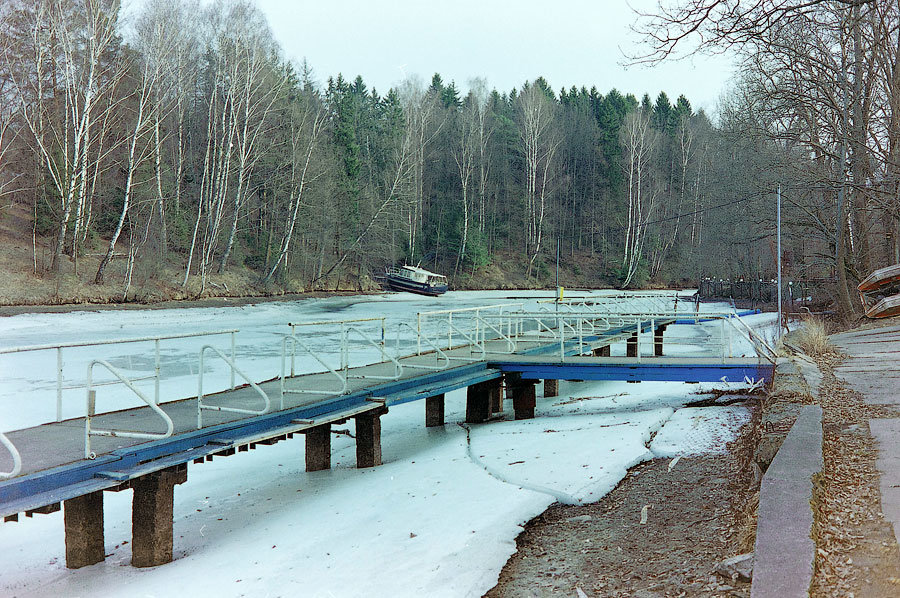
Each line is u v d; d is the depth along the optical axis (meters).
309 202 54.94
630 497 6.63
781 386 8.80
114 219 44.88
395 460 10.37
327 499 8.29
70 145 39.78
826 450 5.80
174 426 7.80
